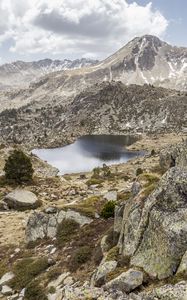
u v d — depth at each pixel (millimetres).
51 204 63156
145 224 23750
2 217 54375
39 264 32625
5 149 109312
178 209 22297
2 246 41719
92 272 27750
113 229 30578
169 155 49312
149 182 28703
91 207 42156
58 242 36531
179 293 17766
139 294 19812
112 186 76938
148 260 22172
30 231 40875
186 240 20812
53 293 27141
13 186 75750
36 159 110375
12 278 32625
